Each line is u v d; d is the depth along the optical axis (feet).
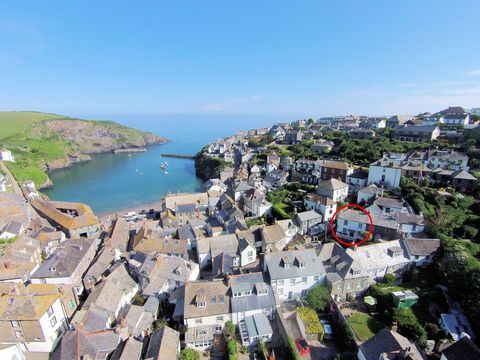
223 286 152.15
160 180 548.31
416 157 316.60
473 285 134.00
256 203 287.89
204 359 131.23
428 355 119.96
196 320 140.77
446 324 129.29
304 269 162.61
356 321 142.51
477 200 226.17
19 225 249.55
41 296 137.18
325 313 154.10
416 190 254.68
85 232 285.23
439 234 190.39
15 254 196.13
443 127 423.23
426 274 173.06
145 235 233.14
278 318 143.13
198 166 627.05
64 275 178.70
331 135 506.89
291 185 342.85
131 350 119.24
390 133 437.58
